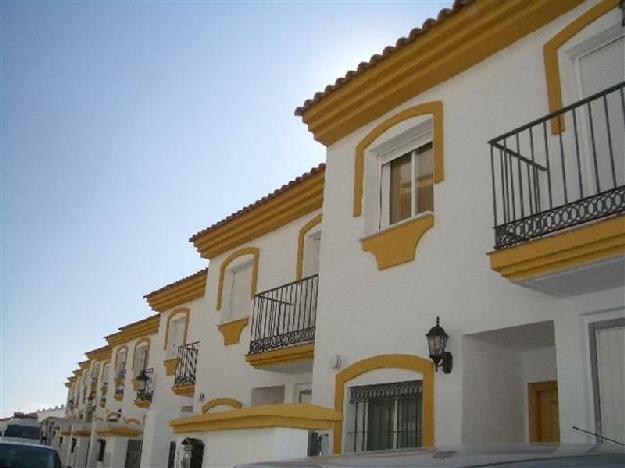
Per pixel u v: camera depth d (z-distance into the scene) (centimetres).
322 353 945
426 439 755
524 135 746
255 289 1315
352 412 878
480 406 746
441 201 823
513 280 643
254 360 1172
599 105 689
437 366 763
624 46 682
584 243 581
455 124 834
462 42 826
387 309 858
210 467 761
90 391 3122
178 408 1761
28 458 1186
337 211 992
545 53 745
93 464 1962
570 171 691
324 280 981
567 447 336
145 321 2314
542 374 786
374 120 968
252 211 1338
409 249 847
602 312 637
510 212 728
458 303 766
